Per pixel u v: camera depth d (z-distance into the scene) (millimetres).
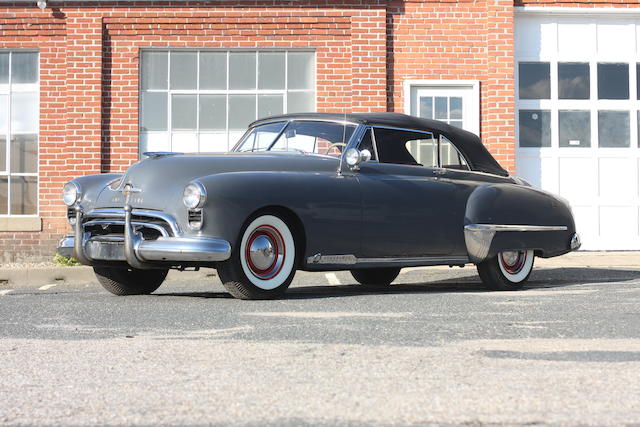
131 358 4273
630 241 14406
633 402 3250
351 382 3637
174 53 14312
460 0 14180
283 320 5680
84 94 14086
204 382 3662
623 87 14484
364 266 7707
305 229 7270
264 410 3156
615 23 14461
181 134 14305
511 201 8578
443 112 14273
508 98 14031
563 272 10875
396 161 8016
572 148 14383
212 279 10688
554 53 14391
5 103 14344
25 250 14086
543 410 3127
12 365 4129
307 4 14133
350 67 14180
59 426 2979
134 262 7098
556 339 4816
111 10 14148
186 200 6836
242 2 14188
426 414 3074
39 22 14188
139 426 2961
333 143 7820
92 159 14086
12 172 14328
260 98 14328
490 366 3984
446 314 5988
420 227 7977
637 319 5699
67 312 6320
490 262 8523
